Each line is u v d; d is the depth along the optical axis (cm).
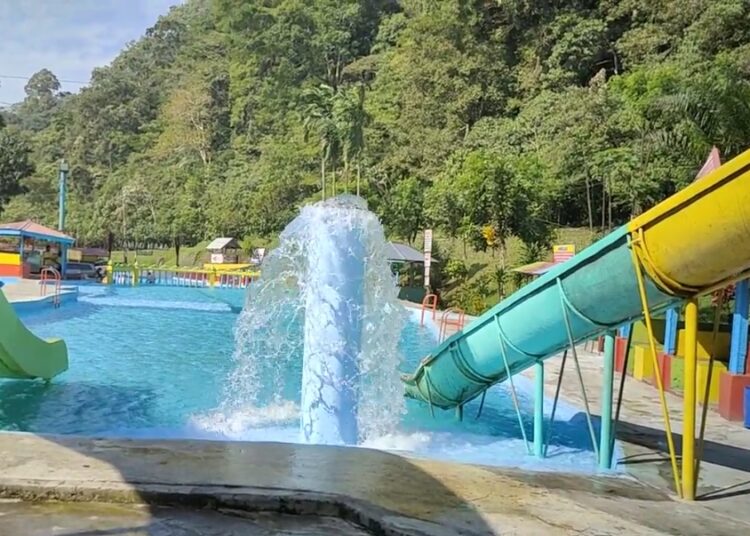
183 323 1748
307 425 625
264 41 6419
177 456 448
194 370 1057
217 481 396
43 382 920
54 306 1878
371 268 655
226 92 7200
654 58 3067
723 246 428
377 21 6412
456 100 3997
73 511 359
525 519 374
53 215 6656
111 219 6000
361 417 643
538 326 581
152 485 384
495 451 633
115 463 423
